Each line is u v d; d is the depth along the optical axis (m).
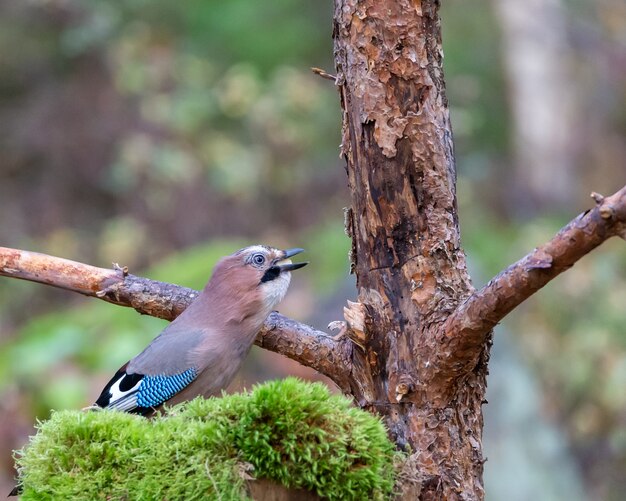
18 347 11.79
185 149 20.58
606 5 24.11
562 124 22.91
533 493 11.09
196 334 6.77
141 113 20.83
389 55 4.92
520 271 4.40
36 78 21.75
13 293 18.61
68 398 10.97
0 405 11.15
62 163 20.91
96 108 21.11
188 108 20.67
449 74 21.92
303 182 20.73
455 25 22.91
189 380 6.70
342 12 5.01
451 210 4.98
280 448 4.62
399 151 4.94
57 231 20.42
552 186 22.30
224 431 4.66
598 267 17.50
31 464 4.89
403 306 4.96
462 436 4.96
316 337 5.42
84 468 4.79
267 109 20.67
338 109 21.53
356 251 5.16
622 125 23.56
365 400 5.10
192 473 4.64
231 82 20.38
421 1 4.92
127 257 19.52
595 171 23.03
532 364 15.14
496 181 22.03
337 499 4.63
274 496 4.64
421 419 4.93
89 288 6.04
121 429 4.88
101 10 21.34
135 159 19.97
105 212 20.70
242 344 6.89
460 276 4.98
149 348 6.89
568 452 12.48
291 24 21.75
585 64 23.72
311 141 21.17
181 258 16.03
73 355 11.59
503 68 23.23
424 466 4.89
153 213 20.09
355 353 5.12
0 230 20.22
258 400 4.66
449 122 5.05
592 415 14.86
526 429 11.70
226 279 6.84
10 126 21.25
